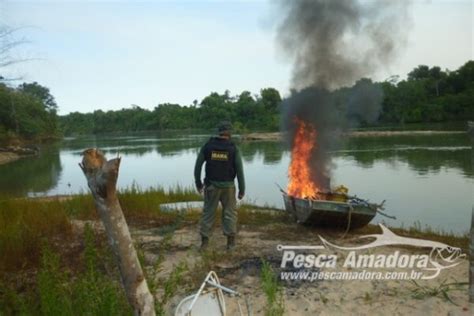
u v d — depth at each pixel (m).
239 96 120.00
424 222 11.27
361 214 6.98
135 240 6.43
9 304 3.73
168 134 108.50
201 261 5.48
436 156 27.33
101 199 2.16
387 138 47.19
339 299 4.34
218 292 3.04
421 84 83.50
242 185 6.20
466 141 37.59
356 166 24.17
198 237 6.89
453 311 3.96
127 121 143.75
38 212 7.65
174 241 6.59
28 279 4.66
